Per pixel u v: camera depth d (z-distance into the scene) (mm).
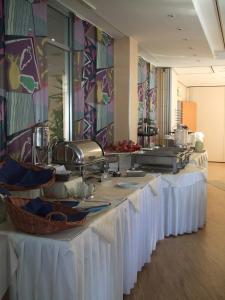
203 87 11352
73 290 1646
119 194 2619
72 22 3842
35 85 3023
